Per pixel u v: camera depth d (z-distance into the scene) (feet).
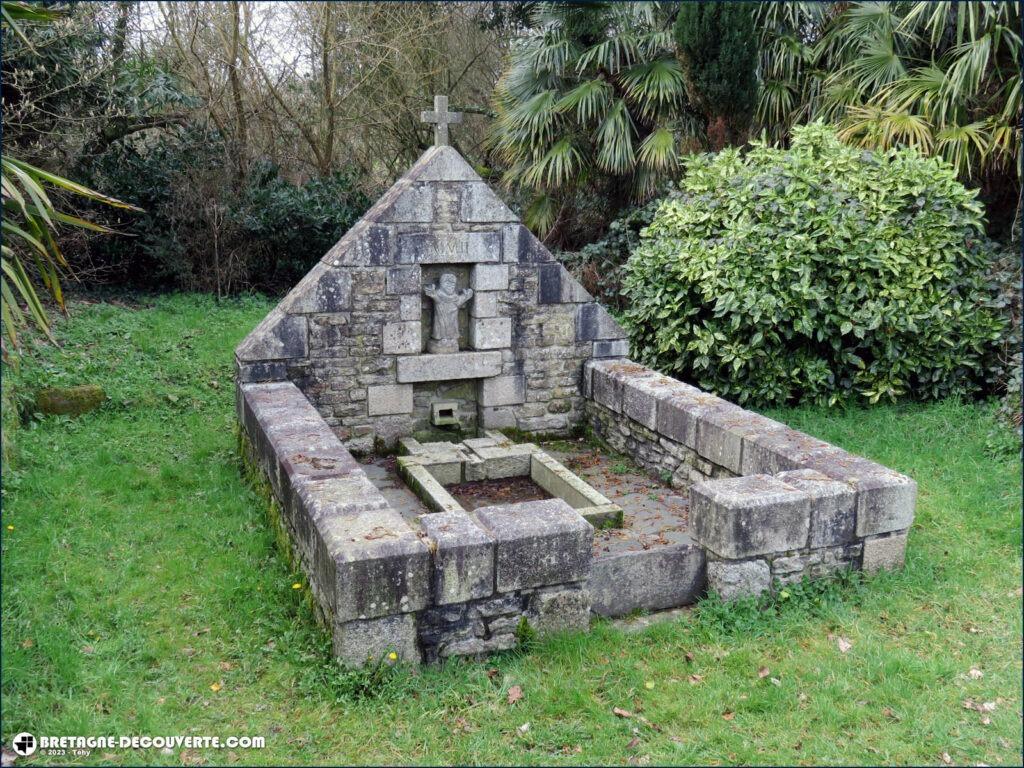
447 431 22.12
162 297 34.73
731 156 24.43
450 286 21.01
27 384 21.95
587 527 12.48
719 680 11.80
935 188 22.12
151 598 13.75
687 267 22.88
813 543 13.79
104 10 33.83
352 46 40.63
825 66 30.76
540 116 31.48
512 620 12.32
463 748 10.56
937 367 21.90
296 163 43.47
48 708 11.03
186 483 18.54
